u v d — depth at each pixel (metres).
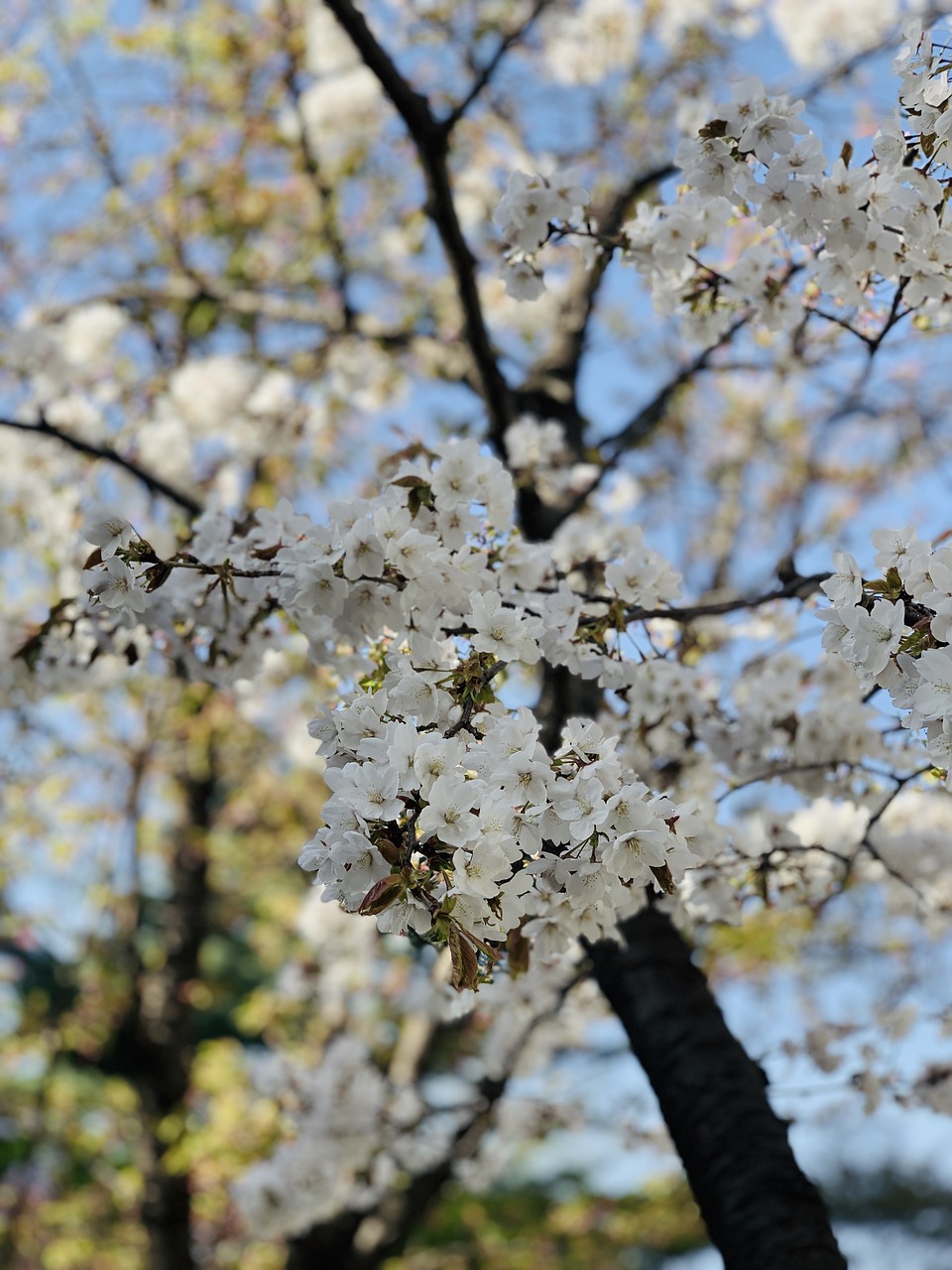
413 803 1.84
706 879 3.10
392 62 3.89
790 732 3.39
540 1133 5.89
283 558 2.51
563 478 4.67
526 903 2.22
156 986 8.38
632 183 5.46
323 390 6.87
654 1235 11.19
